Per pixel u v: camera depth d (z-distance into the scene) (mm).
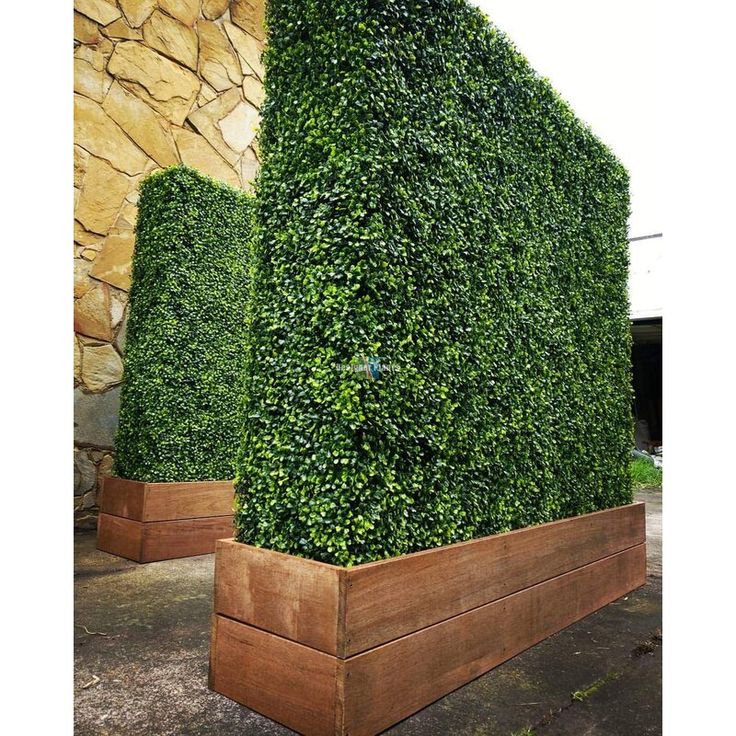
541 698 2711
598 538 4082
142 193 6078
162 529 5371
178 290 5684
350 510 2424
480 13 3447
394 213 2686
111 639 3404
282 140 2895
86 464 6816
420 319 2822
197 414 5730
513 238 3584
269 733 2363
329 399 2506
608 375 4590
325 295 2590
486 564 3000
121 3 7316
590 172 4531
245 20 8773
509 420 3432
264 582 2549
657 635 3535
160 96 7684
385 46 2697
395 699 2426
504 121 3631
